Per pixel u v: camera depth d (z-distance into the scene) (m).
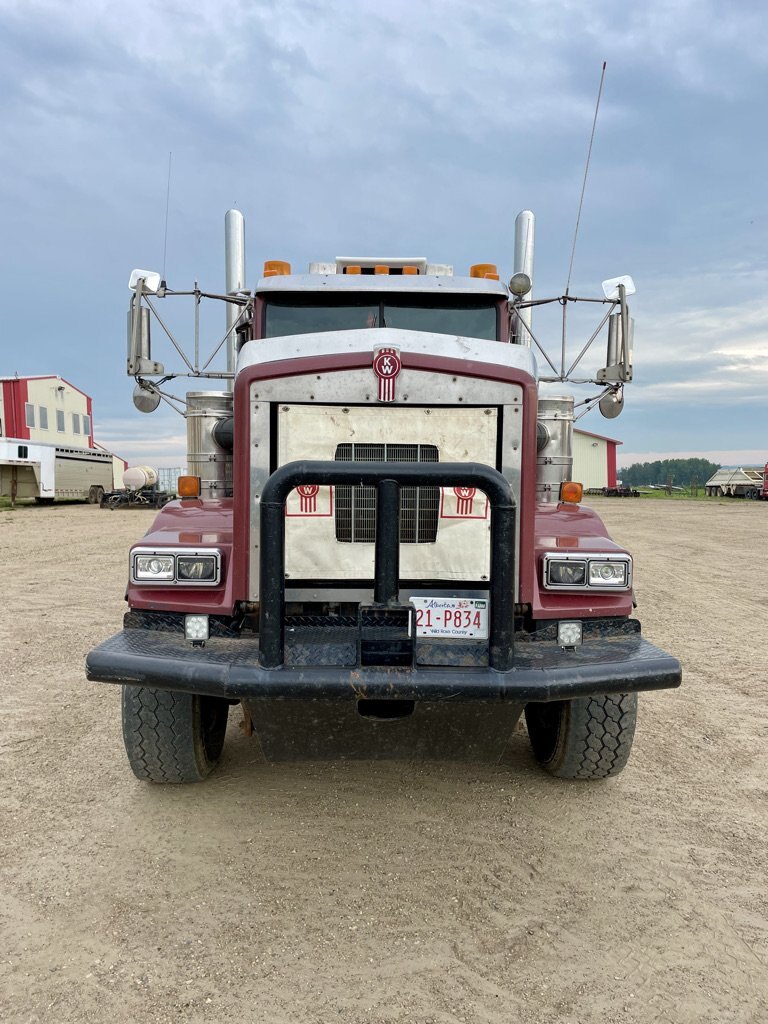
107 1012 2.29
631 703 3.64
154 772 3.66
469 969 2.51
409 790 3.88
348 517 3.28
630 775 4.10
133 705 3.53
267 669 2.69
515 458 3.29
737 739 4.67
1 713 4.95
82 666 6.07
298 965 2.51
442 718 2.97
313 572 3.28
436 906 2.87
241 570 3.22
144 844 3.29
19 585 10.13
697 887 3.02
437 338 3.40
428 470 2.66
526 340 4.94
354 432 3.29
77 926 2.71
